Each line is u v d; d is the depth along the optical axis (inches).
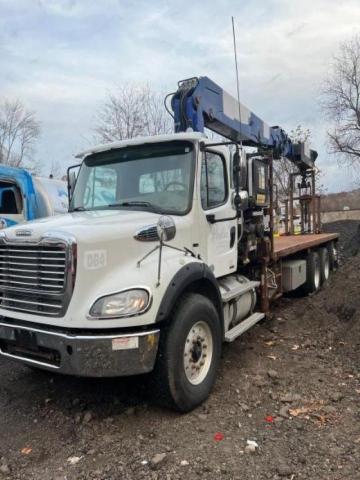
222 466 130.0
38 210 348.2
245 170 219.8
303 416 159.3
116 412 166.1
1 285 166.2
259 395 177.8
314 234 491.2
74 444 145.3
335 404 167.9
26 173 340.2
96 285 149.3
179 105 241.1
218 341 181.0
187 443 143.0
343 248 706.2
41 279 153.3
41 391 186.4
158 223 157.6
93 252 149.2
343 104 1267.2
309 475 125.0
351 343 232.8
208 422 156.9
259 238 263.7
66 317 145.7
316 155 519.2
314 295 357.4
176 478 125.3
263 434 147.7
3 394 184.4
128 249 157.8
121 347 143.1
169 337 157.1
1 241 165.9
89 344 141.4
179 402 159.2
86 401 175.8
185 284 160.7
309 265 365.4
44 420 161.9
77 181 217.3
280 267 305.9
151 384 158.6
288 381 190.1
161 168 194.7
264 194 260.4
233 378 194.4
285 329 267.9
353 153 1283.2
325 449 137.4
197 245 188.9
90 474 128.6
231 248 222.4
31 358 157.1
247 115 318.0
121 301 145.3
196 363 170.2
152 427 154.1
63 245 147.1
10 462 135.9
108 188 205.5
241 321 228.2
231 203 219.1
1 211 324.5
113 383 191.9
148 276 152.8
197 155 190.2
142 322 145.8
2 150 1403.8
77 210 208.7
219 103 273.1
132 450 140.0
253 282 242.5
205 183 197.0
